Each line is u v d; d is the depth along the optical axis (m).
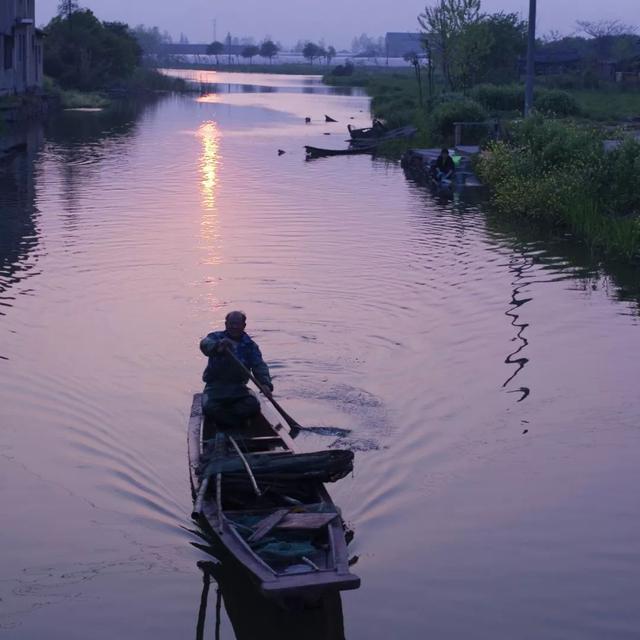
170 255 17.23
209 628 6.36
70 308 13.71
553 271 16.44
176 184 27.08
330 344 12.20
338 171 31.17
